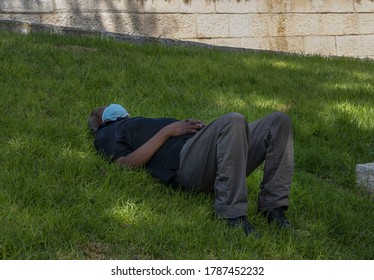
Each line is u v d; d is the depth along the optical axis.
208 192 4.59
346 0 13.60
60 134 5.34
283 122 4.37
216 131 4.25
